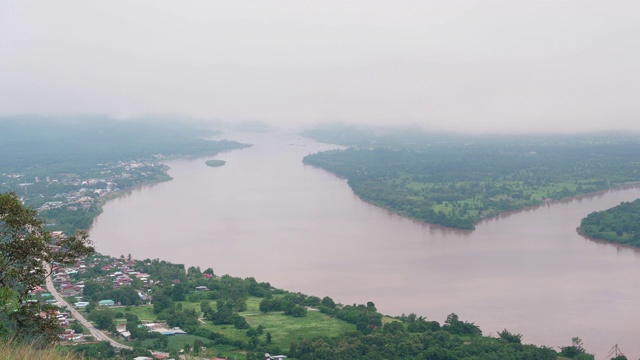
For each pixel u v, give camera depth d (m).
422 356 137.12
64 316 169.00
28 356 55.03
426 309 181.12
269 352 143.12
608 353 148.25
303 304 183.25
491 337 152.88
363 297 193.62
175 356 136.62
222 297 190.88
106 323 160.12
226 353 142.75
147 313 177.25
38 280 66.50
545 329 163.88
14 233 66.44
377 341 146.38
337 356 136.88
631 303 184.75
